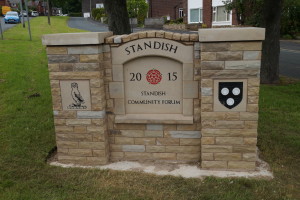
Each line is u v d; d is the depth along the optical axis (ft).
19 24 103.35
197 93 14.24
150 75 14.56
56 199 12.01
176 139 14.92
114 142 15.42
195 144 14.87
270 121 20.27
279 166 14.48
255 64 13.08
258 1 42.63
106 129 15.12
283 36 86.89
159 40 13.93
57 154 15.97
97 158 15.05
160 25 109.50
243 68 13.16
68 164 15.20
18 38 61.26
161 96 14.71
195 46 13.71
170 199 12.07
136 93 14.84
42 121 20.12
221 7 95.30
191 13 110.01
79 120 14.75
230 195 12.18
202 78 13.44
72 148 15.14
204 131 13.96
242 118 13.64
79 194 12.43
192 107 14.44
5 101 23.72
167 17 126.41
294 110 22.59
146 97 14.82
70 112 14.75
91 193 12.50
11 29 81.56
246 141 13.85
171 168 14.55
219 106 13.64
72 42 13.83
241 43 12.96
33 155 15.67
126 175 13.87
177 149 15.02
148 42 14.02
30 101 23.86
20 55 41.34
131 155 15.44
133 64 14.55
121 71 14.51
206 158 14.25
